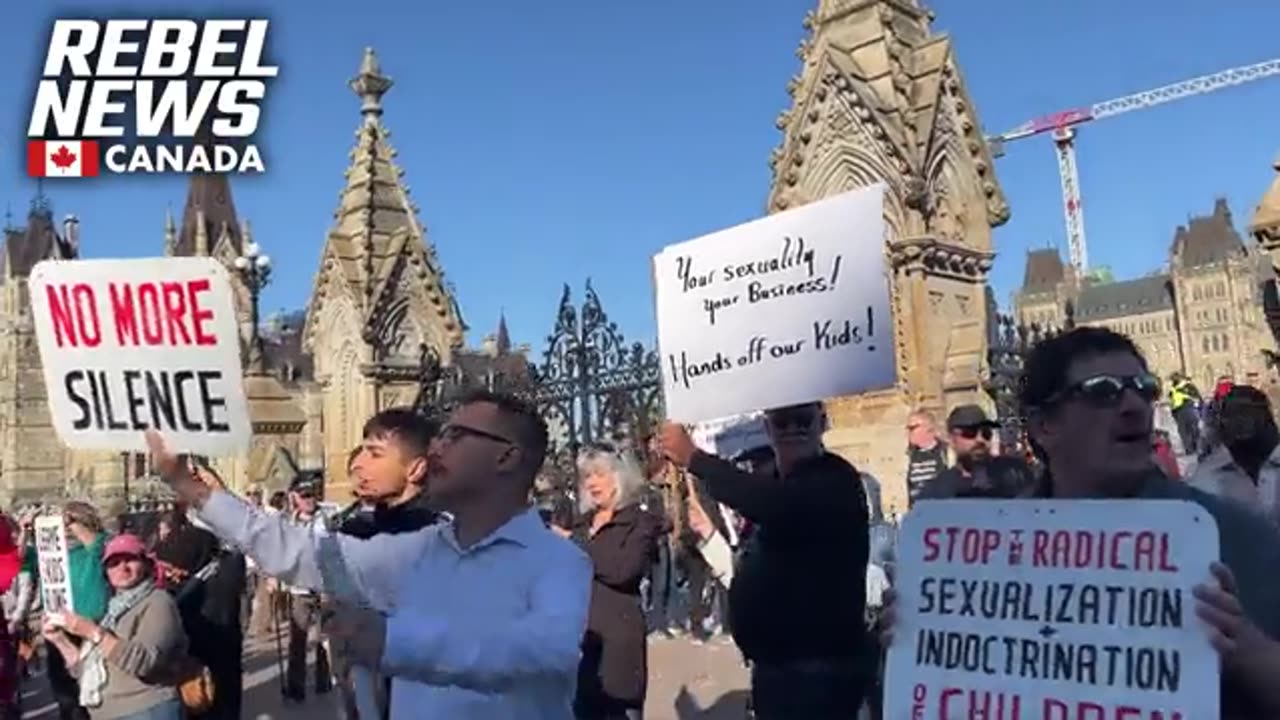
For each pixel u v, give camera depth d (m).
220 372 4.17
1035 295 135.00
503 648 3.35
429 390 19.81
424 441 5.28
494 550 3.58
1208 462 6.82
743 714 10.67
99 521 8.85
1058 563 2.97
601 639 6.51
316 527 5.47
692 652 14.24
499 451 3.68
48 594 6.25
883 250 5.00
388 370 21.66
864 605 4.86
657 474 11.87
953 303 14.19
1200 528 2.77
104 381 4.23
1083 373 3.09
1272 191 11.18
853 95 14.46
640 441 14.17
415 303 22.41
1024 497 3.46
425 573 3.63
